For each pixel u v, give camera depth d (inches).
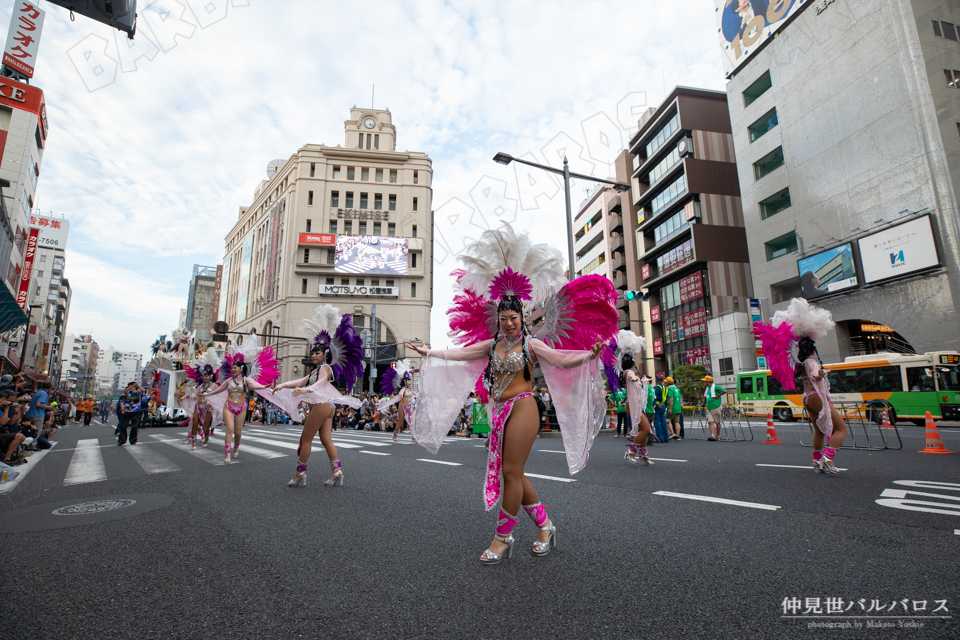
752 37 1166.3
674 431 503.2
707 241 1392.7
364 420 856.9
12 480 253.9
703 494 187.0
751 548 120.3
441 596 95.4
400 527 146.7
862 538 126.0
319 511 168.4
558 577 104.3
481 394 153.0
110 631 82.2
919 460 280.4
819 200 1000.9
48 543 134.2
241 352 335.6
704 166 1444.4
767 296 1148.5
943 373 615.2
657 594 94.3
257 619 86.4
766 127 1168.8
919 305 818.2
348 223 1828.2
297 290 1727.4
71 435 729.0
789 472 238.7
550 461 301.3
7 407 327.6
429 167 1920.5
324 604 92.5
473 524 150.1
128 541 135.3
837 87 965.8
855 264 910.4
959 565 105.5
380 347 1690.5
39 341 1940.2
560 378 137.6
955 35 864.9
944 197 792.3
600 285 135.6
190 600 95.0
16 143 1211.9
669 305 1539.1
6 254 876.6
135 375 7116.1
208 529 147.0
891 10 870.4
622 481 221.0
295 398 217.9
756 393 892.0
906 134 844.6
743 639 76.5
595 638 77.6
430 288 1823.3
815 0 1007.0
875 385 678.5
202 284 3501.5
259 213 2196.1
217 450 402.0
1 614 89.2
